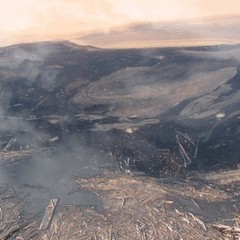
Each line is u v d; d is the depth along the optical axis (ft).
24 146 18.95
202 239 14.44
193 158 17.92
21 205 16.07
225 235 14.53
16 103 21.93
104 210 15.69
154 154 18.20
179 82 22.88
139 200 15.99
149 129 19.65
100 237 14.61
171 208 15.57
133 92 22.27
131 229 14.85
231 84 22.43
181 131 19.40
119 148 18.60
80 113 20.95
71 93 22.50
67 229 14.99
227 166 17.42
